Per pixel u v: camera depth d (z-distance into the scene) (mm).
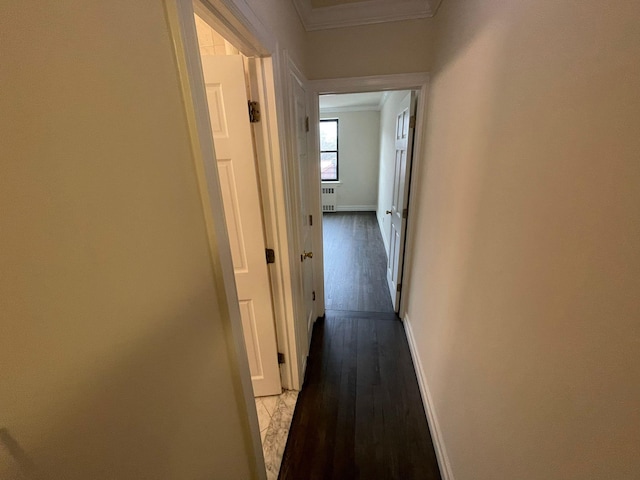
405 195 2385
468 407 1147
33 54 324
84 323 398
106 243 429
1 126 295
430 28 1853
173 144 582
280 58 1366
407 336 2418
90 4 394
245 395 952
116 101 442
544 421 685
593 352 540
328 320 2701
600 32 518
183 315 627
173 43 579
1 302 303
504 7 883
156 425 551
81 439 402
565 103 612
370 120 6320
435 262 1668
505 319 869
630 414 470
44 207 342
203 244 699
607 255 505
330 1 1753
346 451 1541
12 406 318
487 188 999
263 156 1386
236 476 932
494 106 952
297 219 1720
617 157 481
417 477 1419
